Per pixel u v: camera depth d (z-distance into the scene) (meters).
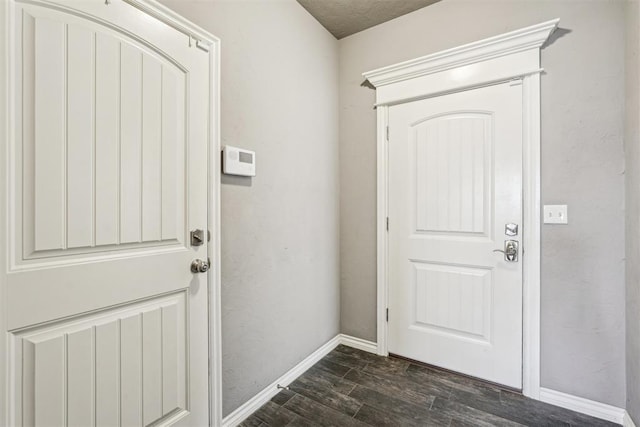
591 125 1.58
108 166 1.05
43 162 0.91
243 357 1.61
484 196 1.88
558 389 1.67
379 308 2.27
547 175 1.69
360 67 2.35
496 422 1.54
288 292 1.93
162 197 1.22
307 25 2.09
